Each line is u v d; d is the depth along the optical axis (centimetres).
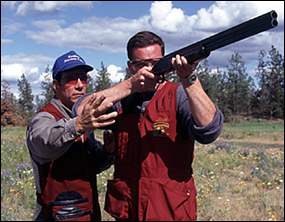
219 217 858
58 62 292
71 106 291
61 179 286
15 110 3934
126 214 264
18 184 962
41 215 292
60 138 256
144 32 263
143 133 260
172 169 257
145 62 258
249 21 220
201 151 1634
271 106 7988
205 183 1100
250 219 855
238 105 7869
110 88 255
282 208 925
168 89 260
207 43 231
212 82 6881
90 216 291
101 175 927
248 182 1177
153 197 254
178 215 253
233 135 4044
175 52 242
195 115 242
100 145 296
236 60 7862
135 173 263
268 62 8206
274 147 2717
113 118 255
